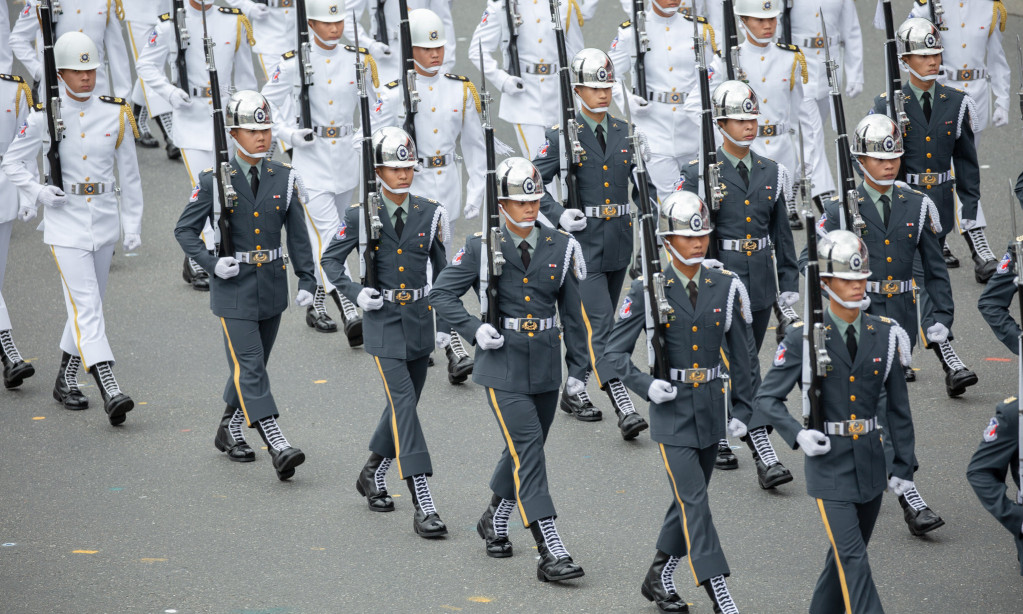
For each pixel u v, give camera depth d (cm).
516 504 2670
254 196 3075
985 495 2261
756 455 3023
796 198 4681
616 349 2422
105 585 2573
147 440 3319
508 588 2545
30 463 3183
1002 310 2630
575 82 3338
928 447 3152
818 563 2622
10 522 2867
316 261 4091
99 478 3095
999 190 4969
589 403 3438
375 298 2800
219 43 4425
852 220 2931
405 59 3762
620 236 3378
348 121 4138
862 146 2947
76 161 3453
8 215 3734
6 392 3653
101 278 3566
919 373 3628
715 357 2392
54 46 3441
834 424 2231
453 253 4603
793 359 2269
